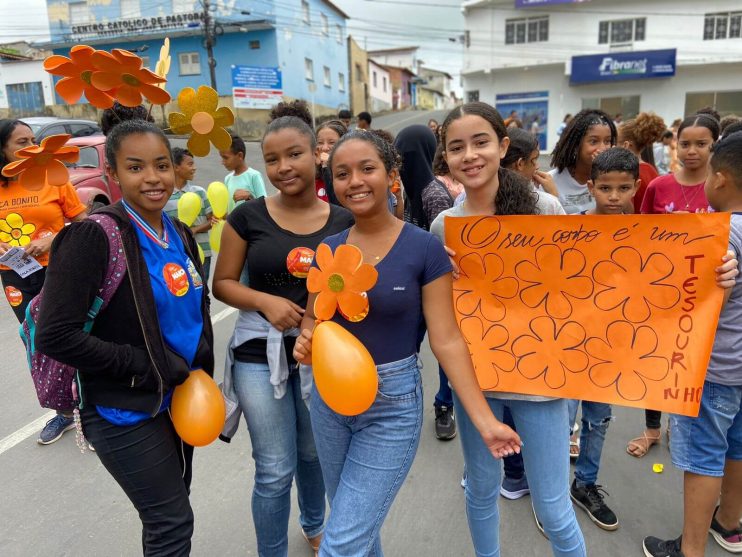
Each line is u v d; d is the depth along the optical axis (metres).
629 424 3.39
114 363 1.54
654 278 1.78
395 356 1.60
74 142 8.50
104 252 1.54
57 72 1.61
